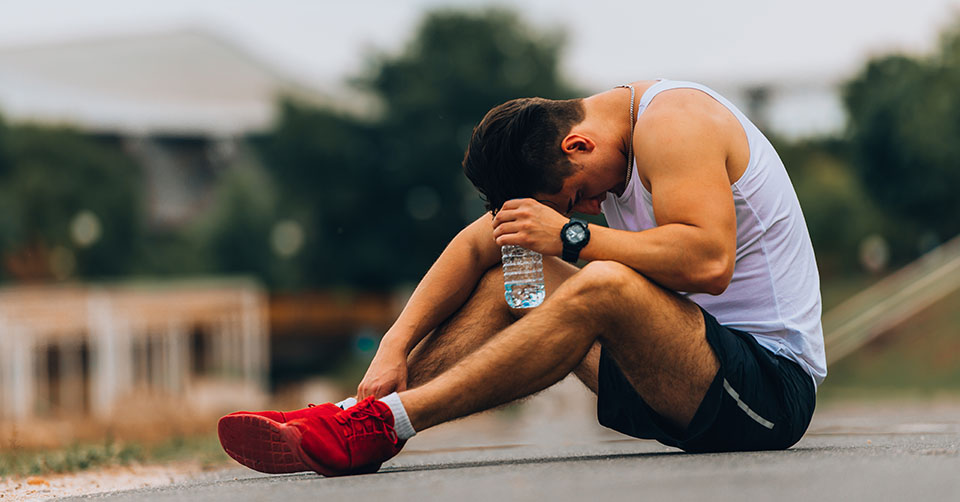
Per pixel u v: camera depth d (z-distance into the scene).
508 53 44.12
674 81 2.90
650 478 2.22
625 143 2.90
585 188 2.90
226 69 46.88
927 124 32.12
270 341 36.91
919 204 32.38
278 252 42.00
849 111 35.81
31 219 36.44
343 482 2.52
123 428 9.58
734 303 2.95
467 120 43.50
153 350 21.59
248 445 2.74
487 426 9.73
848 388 18.56
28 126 37.59
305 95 44.69
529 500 2.03
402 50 44.75
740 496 1.99
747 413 2.79
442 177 43.22
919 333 19.75
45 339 19.94
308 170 42.97
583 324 2.65
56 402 20.67
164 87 44.78
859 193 33.69
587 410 11.49
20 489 3.85
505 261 2.85
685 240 2.70
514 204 2.79
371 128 43.62
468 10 44.91
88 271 37.69
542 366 2.66
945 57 32.97
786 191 2.96
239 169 43.47
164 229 42.41
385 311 37.72
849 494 1.99
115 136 42.44
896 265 32.84
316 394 23.89
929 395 16.11
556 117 2.88
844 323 19.77
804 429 2.95
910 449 2.71
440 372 2.94
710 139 2.78
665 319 2.67
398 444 2.72
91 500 2.57
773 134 38.91
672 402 2.78
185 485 2.98
